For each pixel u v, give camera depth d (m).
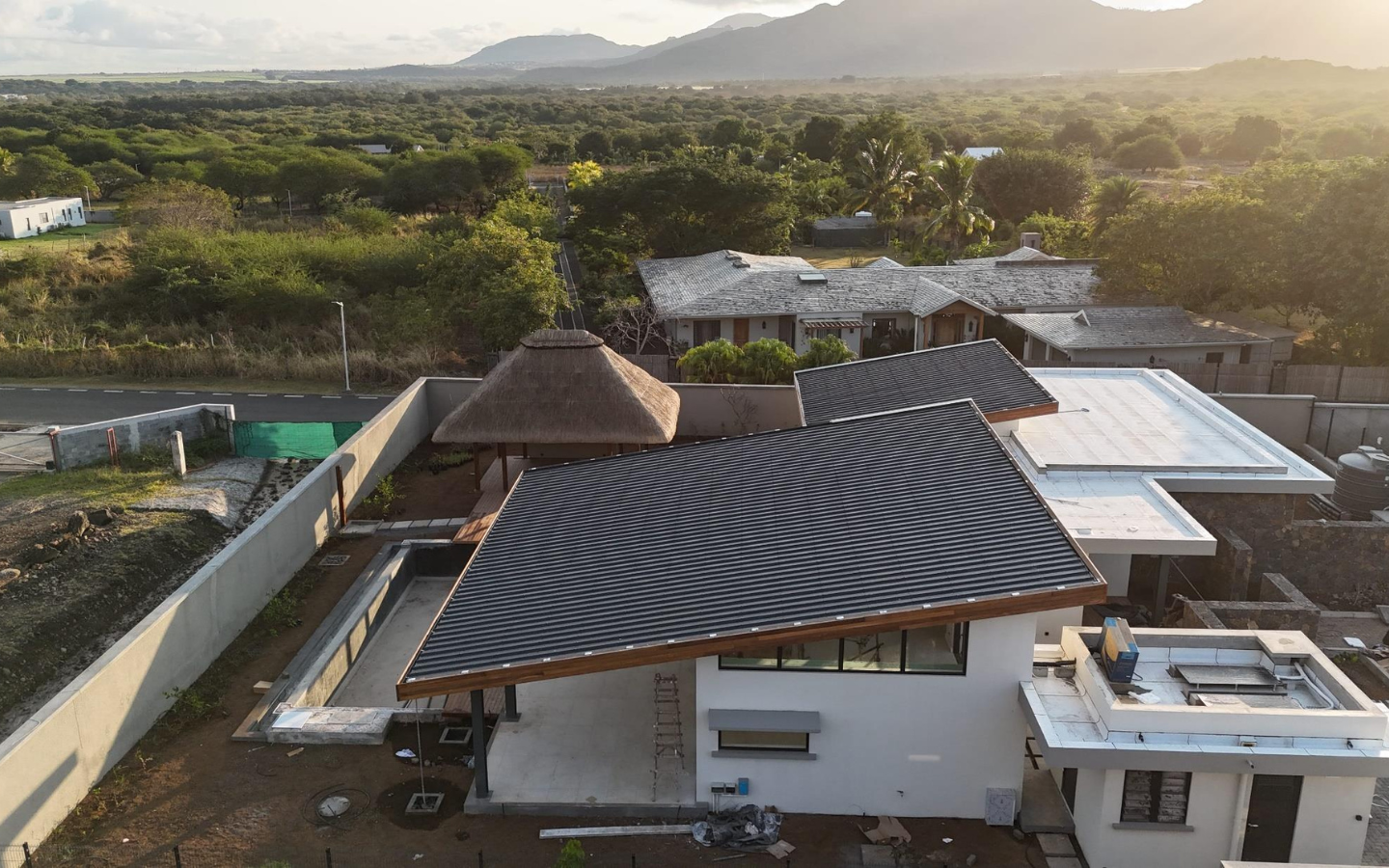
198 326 52.91
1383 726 13.34
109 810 15.43
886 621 13.75
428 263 57.16
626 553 16.77
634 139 148.12
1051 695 14.95
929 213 85.12
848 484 17.83
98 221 99.06
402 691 13.95
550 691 18.88
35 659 21.05
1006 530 15.45
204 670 19.73
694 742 17.14
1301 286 42.19
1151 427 26.36
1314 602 23.70
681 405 35.12
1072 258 60.31
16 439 36.00
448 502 29.77
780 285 51.12
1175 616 21.30
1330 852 14.02
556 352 28.81
